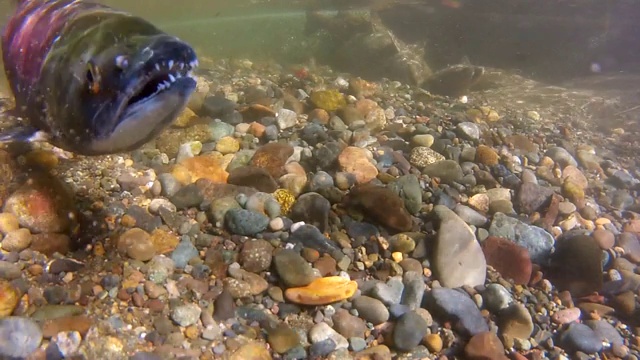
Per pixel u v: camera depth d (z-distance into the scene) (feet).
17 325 0.72
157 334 0.82
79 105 0.76
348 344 0.93
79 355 0.73
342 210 1.25
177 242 1.02
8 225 0.91
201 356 0.82
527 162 1.81
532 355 1.02
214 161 1.31
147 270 0.92
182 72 0.73
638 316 1.19
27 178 1.02
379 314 0.99
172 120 0.78
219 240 1.07
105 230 1.00
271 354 0.87
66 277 0.87
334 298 0.97
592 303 1.21
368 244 1.17
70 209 0.98
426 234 1.23
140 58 0.69
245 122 1.68
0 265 0.83
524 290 1.18
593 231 1.45
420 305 1.06
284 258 1.01
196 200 1.14
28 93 0.91
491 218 1.39
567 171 1.79
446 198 1.39
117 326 0.80
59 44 0.82
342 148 1.51
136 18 0.81
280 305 0.97
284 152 1.37
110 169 1.20
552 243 1.30
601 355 1.07
